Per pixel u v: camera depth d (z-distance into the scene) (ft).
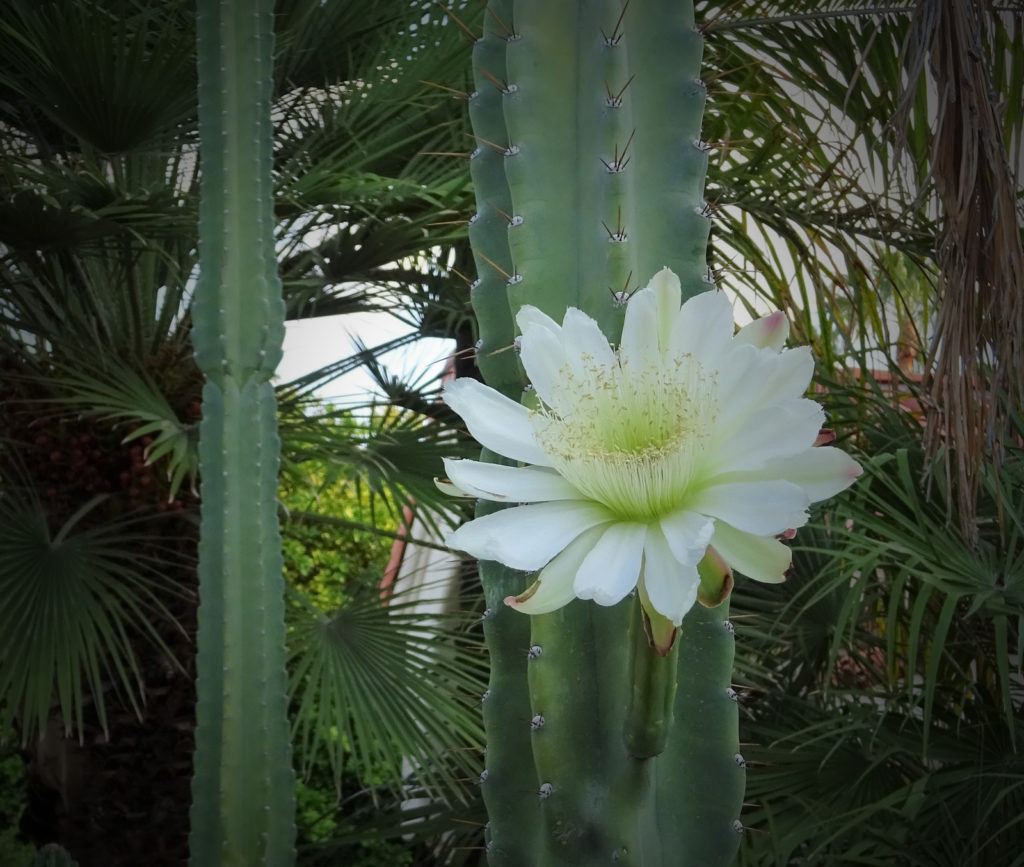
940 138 1.77
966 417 1.90
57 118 3.13
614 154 1.35
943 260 1.86
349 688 3.00
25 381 3.40
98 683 2.74
